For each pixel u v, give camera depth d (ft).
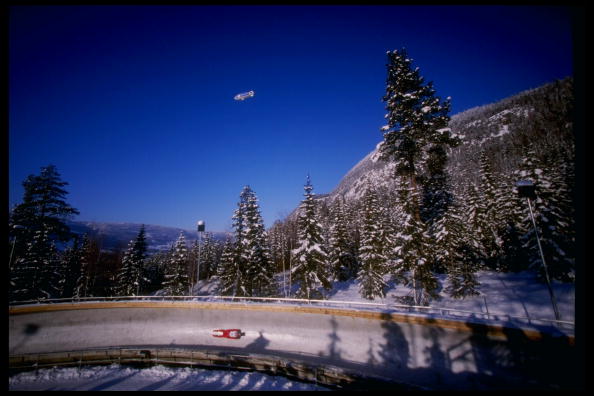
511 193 118.62
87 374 63.46
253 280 112.27
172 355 69.92
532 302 74.18
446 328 54.85
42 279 92.22
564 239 84.48
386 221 135.33
